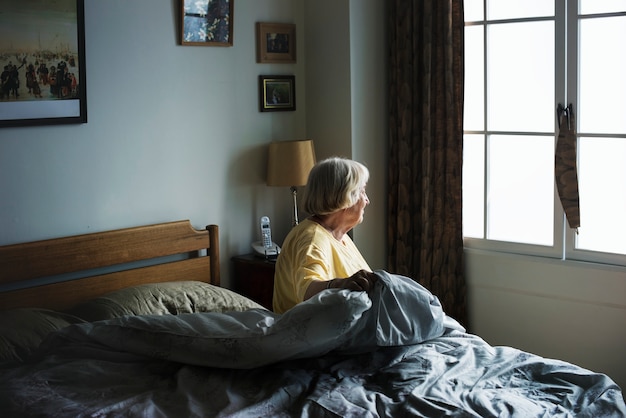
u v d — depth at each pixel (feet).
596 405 6.66
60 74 9.86
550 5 11.66
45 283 9.95
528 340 12.28
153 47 11.04
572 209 11.62
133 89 10.84
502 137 12.41
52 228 10.05
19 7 9.37
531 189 12.23
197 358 7.18
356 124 12.73
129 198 10.89
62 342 7.73
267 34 12.58
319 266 7.98
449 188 12.61
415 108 12.73
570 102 11.56
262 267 11.87
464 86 12.42
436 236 12.73
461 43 12.28
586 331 11.66
